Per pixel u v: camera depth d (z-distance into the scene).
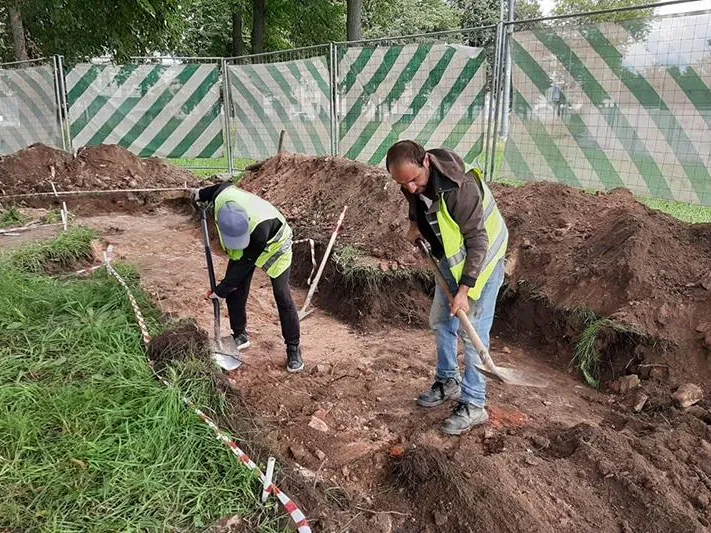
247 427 3.25
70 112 11.88
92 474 2.68
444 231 3.06
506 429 3.63
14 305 4.45
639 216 5.11
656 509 2.88
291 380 4.24
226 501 2.59
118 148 10.96
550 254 5.30
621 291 4.61
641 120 6.50
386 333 5.31
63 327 4.18
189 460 2.81
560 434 3.51
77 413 3.10
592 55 6.76
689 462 3.30
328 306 5.91
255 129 11.95
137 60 12.33
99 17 11.38
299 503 2.70
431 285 5.65
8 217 8.30
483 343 3.47
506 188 6.52
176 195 10.33
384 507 2.92
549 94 7.23
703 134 6.05
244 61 15.02
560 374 4.54
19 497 2.54
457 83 8.38
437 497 2.90
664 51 6.20
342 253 5.99
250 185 9.30
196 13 21.64
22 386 3.28
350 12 15.69
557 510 2.89
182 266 6.82
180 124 12.51
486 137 8.16
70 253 6.50
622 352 4.31
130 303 4.68
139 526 2.40
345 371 4.44
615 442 3.34
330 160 8.09
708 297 4.34
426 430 3.59
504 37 7.54
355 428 3.64
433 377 4.38
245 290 4.52
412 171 2.91
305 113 10.84
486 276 3.23
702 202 6.17
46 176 10.05
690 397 3.89
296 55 12.44
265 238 3.80
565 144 7.20
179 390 3.30
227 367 4.25
